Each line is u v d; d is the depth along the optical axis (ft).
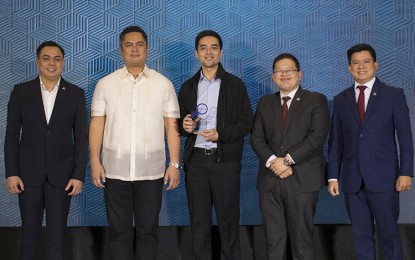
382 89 10.08
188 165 10.49
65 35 12.12
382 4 12.07
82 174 10.13
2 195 12.01
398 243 9.88
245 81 12.20
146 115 10.03
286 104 10.29
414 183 11.95
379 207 9.85
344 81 12.18
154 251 10.03
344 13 12.14
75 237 11.78
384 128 9.93
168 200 12.16
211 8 12.16
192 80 10.71
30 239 9.97
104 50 12.15
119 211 9.98
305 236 9.93
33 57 12.09
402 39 12.04
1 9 12.07
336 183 10.23
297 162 9.81
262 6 12.16
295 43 12.16
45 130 10.02
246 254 11.77
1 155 12.01
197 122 9.97
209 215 10.51
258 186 10.39
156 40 12.16
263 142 10.34
